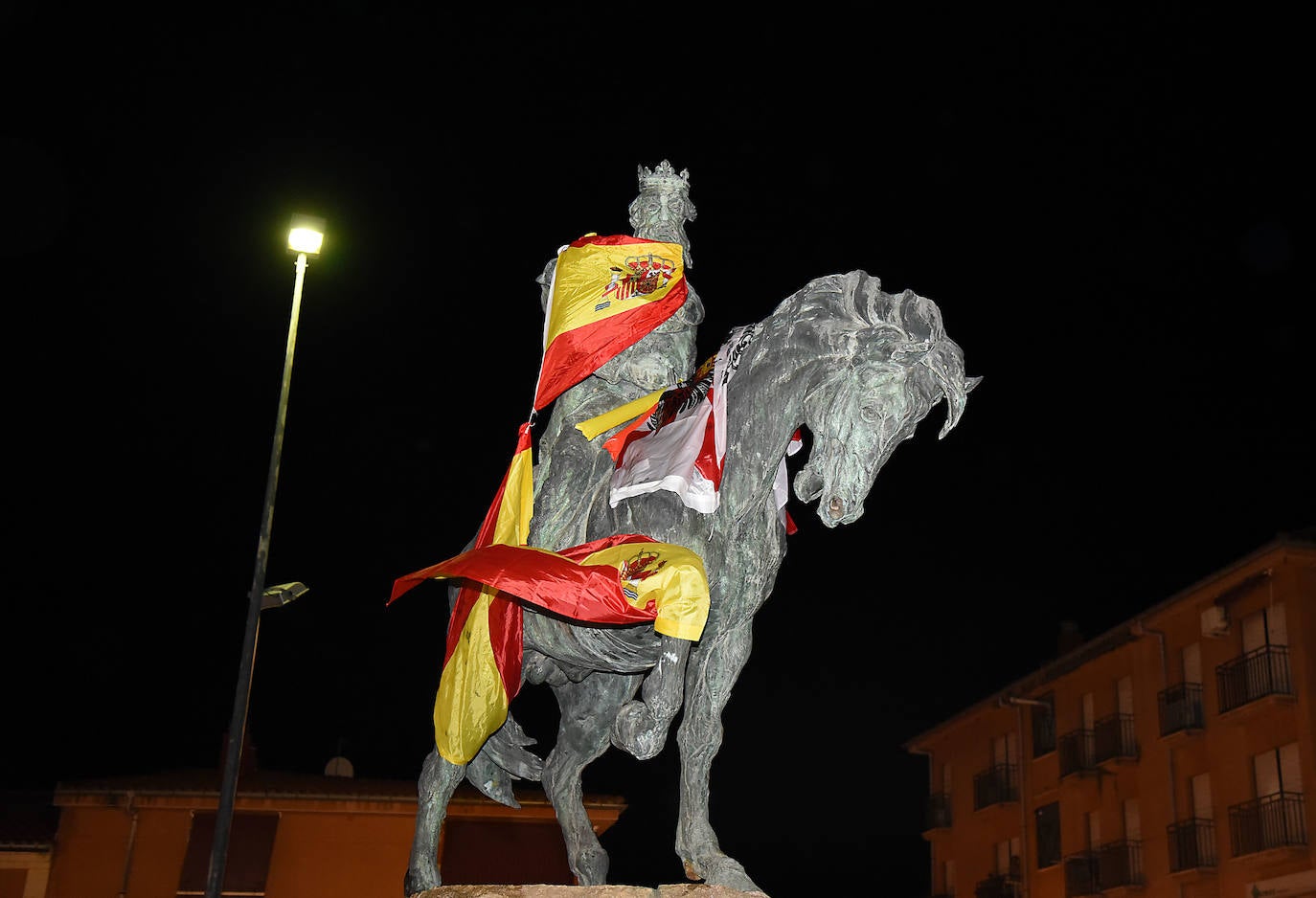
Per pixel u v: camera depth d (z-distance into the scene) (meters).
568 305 6.49
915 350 5.41
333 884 23.33
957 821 37.28
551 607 5.42
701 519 5.66
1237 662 28.31
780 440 5.62
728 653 5.77
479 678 5.96
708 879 5.48
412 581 5.84
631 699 6.22
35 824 24.61
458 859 22.56
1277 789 27.14
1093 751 32.28
